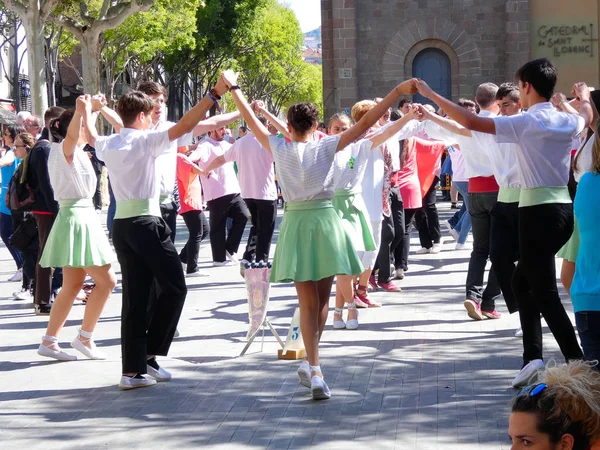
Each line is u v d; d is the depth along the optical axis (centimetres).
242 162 1237
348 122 919
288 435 588
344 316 972
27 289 1183
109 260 793
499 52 3906
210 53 5694
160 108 867
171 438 591
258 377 737
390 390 683
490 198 889
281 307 1051
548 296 629
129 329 707
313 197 653
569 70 3884
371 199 980
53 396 700
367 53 3925
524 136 614
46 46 4222
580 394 256
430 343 833
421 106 755
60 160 778
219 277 1323
